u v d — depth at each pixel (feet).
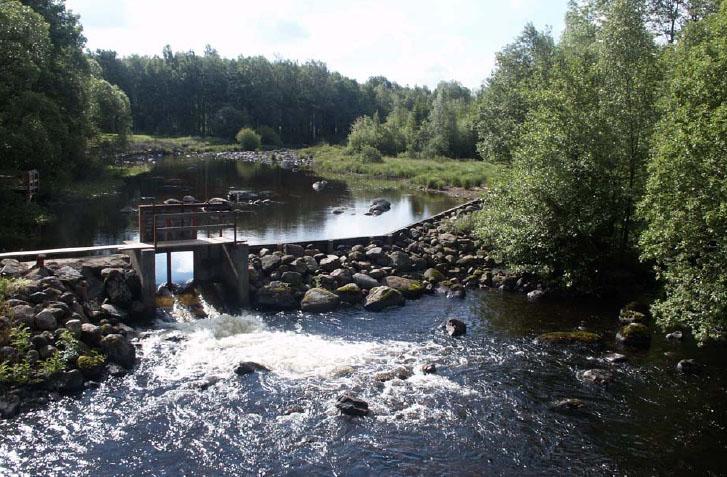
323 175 280.31
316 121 598.34
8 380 56.18
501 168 145.07
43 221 136.15
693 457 49.60
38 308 65.26
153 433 51.47
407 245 115.14
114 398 57.31
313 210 173.37
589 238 96.78
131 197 183.21
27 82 145.59
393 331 78.33
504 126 159.94
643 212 71.92
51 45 162.81
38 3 184.65
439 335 77.05
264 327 78.84
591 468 47.91
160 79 539.29
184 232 88.94
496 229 101.96
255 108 550.36
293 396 58.39
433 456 49.14
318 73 616.39
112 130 269.64
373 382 61.87
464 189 228.63
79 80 178.70
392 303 88.89
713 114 60.70
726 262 60.44
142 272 79.46
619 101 95.86
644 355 71.20
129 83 524.11
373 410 56.18
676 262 67.41
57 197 170.19
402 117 488.02
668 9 136.56
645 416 56.34
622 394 60.75
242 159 368.89
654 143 82.48
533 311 87.92
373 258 103.81
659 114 91.86
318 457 48.55
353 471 46.80
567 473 47.19
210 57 588.91
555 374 65.31
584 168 93.09
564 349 72.64
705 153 60.64
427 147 363.56
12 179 132.46
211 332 75.00
